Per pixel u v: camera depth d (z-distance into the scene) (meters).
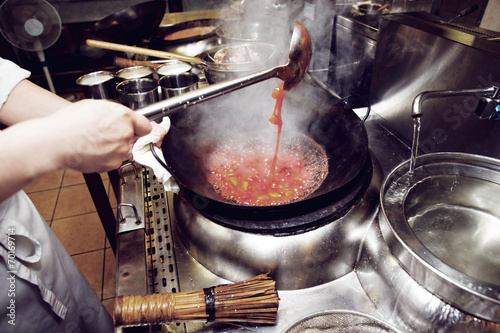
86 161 0.56
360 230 0.96
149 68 1.85
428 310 0.73
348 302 0.89
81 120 0.52
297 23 1.04
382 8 2.11
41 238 0.95
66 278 1.07
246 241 0.91
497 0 1.95
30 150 0.50
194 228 0.99
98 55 3.60
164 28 2.74
